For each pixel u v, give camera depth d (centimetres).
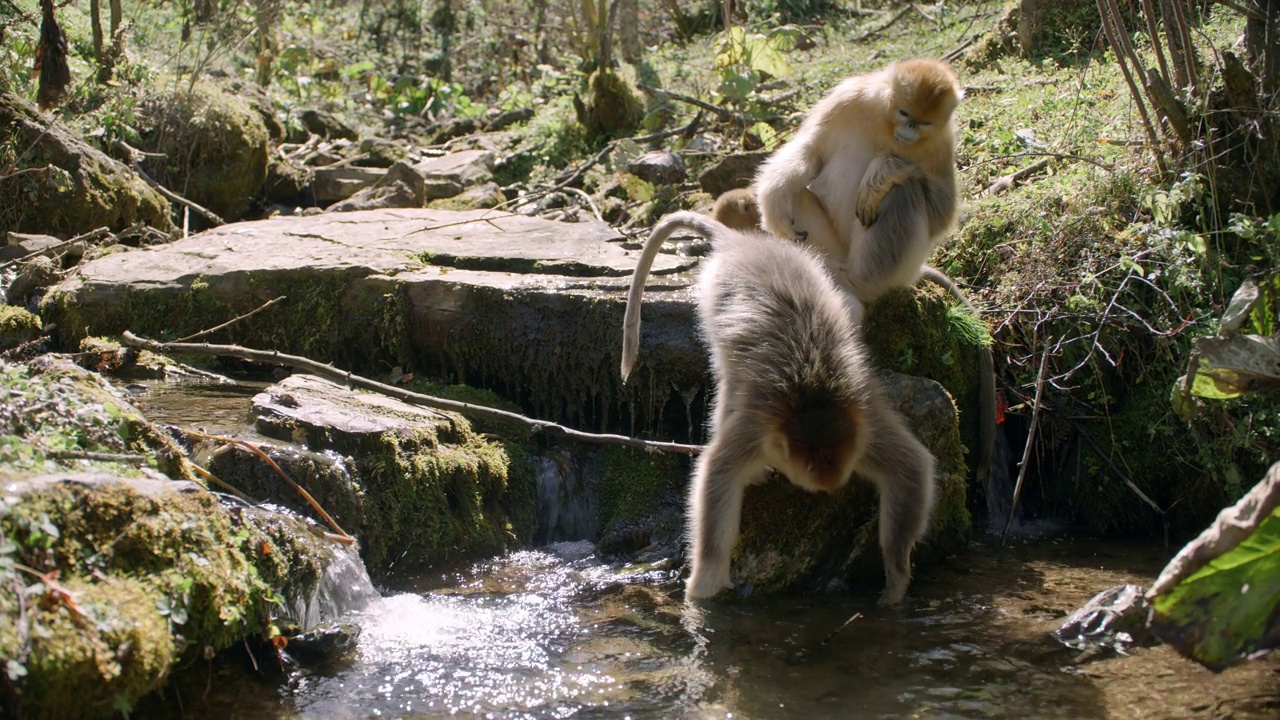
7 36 1069
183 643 420
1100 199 807
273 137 1252
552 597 584
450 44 1773
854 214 691
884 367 707
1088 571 641
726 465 555
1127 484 716
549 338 712
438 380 739
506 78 1678
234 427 612
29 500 396
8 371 522
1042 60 1202
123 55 1130
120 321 758
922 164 674
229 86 1262
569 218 1029
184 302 758
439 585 596
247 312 756
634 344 633
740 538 602
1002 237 816
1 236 890
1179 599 438
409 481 609
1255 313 552
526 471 679
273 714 454
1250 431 680
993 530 725
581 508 686
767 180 721
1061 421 752
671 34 1820
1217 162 780
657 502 671
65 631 369
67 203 896
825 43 1595
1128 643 525
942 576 629
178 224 1031
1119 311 747
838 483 537
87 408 503
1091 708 465
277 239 852
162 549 430
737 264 605
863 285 678
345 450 603
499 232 869
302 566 519
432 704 467
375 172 1155
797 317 565
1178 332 709
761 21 1653
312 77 1595
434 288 730
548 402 720
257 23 1476
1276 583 428
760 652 523
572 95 1410
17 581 367
